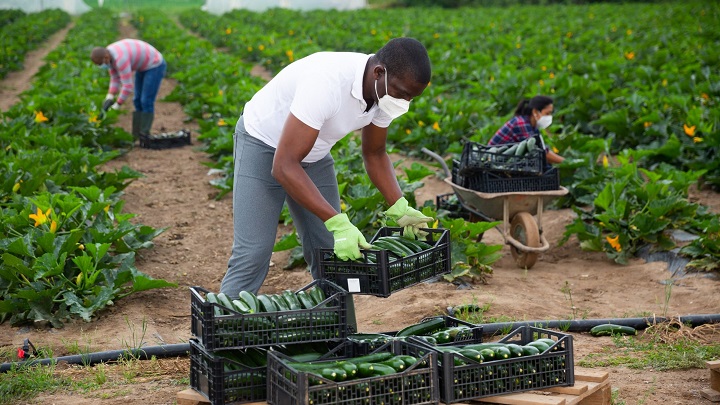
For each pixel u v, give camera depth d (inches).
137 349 221.0
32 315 247.1
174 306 276.5
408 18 1565.0
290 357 159.3
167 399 187.9
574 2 2208.4
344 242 167.6
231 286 191.5
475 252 286.8
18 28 1373.0
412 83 165.0
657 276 301.7
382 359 158.4
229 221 390.6
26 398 189.3
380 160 197.2
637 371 204.1
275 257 335.6
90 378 203.5
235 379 156.6
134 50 524.7
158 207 413.1
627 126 498.0
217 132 516.4
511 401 157.3
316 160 196.9
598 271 315.6
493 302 264.4
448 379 154.4
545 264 329.7
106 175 396.2
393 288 170.2
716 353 212.5
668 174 369.4
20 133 445.7
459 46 977.5
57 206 303.0
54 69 829.8
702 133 441.4
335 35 1200.8
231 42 1230.3
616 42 961.5
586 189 391.2
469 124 539.5
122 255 282.5
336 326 162.1
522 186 305.6
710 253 297.7
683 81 588.7
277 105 185.8
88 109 540.7
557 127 478.3
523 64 834.2
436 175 478.9
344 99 172.9
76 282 261.1
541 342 167.8
